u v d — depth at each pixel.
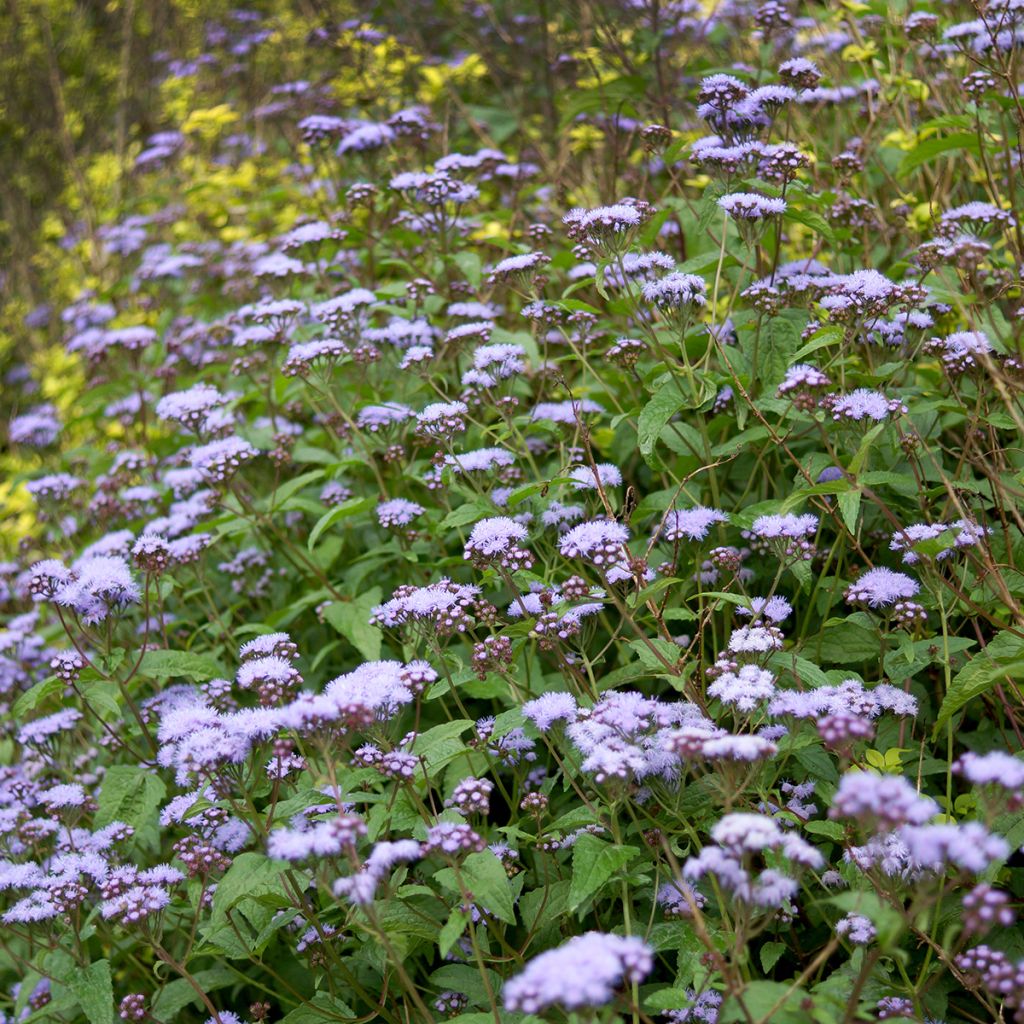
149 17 2.23
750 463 1.02
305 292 1.22
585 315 1.01
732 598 0.90
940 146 1.03
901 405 0.92
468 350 1.04
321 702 0.84
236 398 1.14
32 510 1.30
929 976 0.86
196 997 0.92
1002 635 0.88
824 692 0.86
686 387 0.98
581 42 1.36
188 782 0.92
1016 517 0.91
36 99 2.15
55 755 1.03
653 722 0.86
